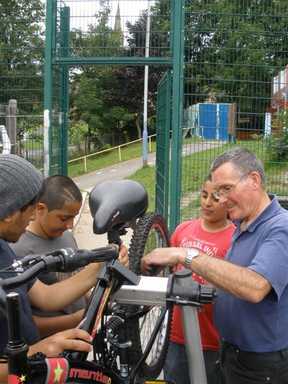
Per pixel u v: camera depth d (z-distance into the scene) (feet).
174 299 3.48
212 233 5.98
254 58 12.59
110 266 3.46
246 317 4.62
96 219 3.60
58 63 13.14
